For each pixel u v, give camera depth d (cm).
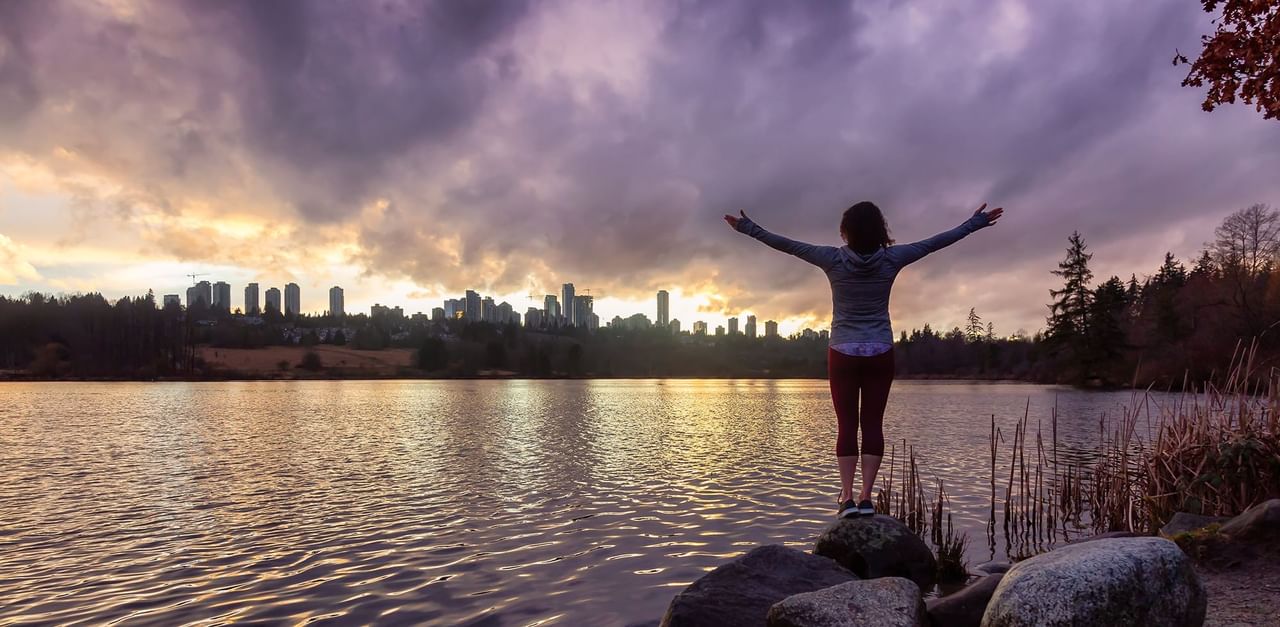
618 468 1720
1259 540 529
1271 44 577
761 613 440
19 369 13538
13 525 1097
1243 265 5606
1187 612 341
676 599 458
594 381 15225
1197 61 629
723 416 3828
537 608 655
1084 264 7606
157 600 708
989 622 349
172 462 1892
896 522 598
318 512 1181
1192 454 855
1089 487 1183
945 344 14075
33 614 670
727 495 1311
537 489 1405
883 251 534
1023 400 5109
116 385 10362
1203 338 4694
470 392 8106
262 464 1841
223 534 1019
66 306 15275
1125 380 6844
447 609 658
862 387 560
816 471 1636
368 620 632
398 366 16812
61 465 1847
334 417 3747
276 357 16425
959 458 1795
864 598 396
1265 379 848
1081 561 341
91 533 1036
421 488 1431
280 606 679
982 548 849
